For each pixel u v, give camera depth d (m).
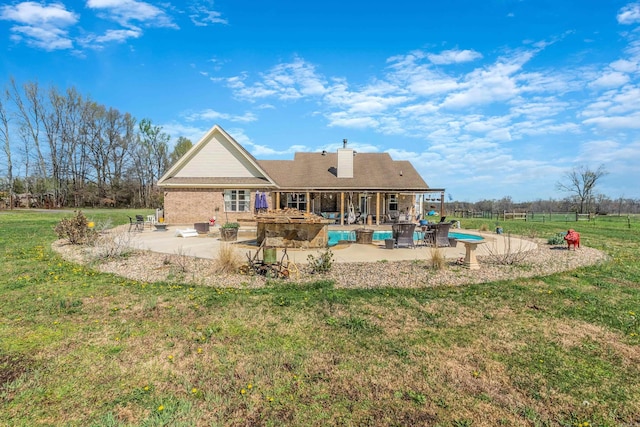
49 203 48.84
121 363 3.83
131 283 7.08
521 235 17.97
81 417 2.92
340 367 3.81
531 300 6.23
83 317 5.18
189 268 8.50
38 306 5.61
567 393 3.39
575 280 7.71
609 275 8.24
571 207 45.75
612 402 3.26
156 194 52.44
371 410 3.08
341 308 5.68
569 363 3.97
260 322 5.05
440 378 3.62
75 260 9.33
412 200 27.16
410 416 3.01
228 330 4.76
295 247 12.73
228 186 22.88
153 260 9.48
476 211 42.31
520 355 4.14
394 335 4.66
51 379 3.49
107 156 54.66
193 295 6.28
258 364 3.84
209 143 23.59
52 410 3.01
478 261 9.79
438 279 7.63
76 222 12.27
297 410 3.06
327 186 24.97
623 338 4.67
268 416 2.98
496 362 3.97
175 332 4.66
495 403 3.22
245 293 6.44
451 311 5.61
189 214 22.81
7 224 20.92
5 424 2.81
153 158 58.09
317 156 30.00
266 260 8.06
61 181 51.47
